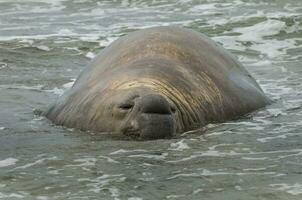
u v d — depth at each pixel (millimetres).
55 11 77312
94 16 73938
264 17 70125
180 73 38062
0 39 63344
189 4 77875
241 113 39875
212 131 36594
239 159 32344
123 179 29719
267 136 36125
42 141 35688
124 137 35156
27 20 72625
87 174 30469
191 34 42000
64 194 28141
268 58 57562
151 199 27469
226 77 40812
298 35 64875
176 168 31047
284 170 30797
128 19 71938
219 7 76000
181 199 27453
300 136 36125
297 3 77062
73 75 51500
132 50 39719
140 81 36562
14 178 30141
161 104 34938
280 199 27516
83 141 35188
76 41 62500
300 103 43094
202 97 38000
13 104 43719
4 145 35312
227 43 62750
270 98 44312
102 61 40500
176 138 35156
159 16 72812
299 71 52500
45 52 58656
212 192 28219
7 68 53250
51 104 42219
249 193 28125
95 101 37031
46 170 31172
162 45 39875
